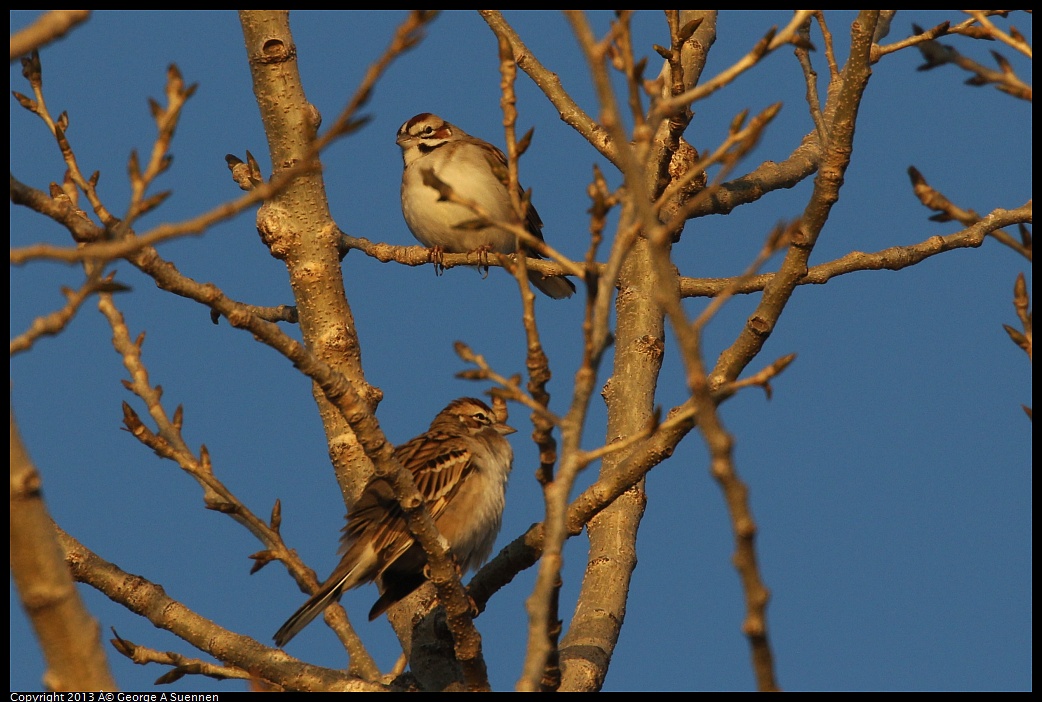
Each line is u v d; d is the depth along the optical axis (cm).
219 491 985
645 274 1289
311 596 1013
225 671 966
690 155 1360
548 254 661
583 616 1026
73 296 601
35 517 523
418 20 547
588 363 629
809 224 877
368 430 788
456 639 863
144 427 963
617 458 1159
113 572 1038
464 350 673
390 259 1336
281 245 1238
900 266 1305
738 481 535
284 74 1244
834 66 1308
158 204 617
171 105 617
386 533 1101
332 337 1228
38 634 525
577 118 1400
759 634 542
